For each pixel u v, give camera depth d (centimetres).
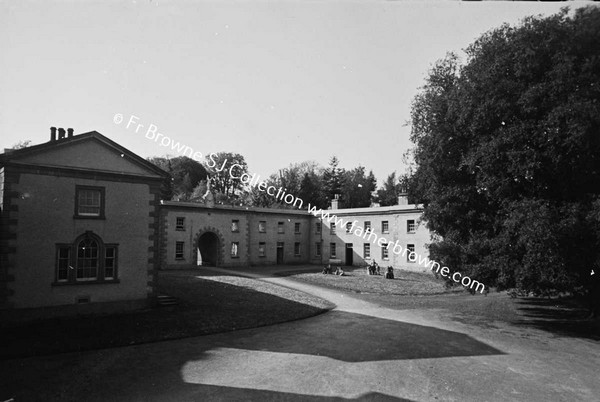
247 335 1489
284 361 1173
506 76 1606
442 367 1156
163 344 1336
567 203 1535
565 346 1432
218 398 894
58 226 1678
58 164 1688
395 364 1170
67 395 895
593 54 1439
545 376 1096
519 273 1504
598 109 1355
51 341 1306
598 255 1422
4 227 1553
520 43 1544
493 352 1335
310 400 897
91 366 1095
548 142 1459
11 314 1549
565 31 1489
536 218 1415
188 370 1078
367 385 998
